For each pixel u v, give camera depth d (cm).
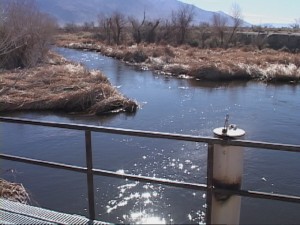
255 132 1404
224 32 5381
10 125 1499
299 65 3008
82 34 7712
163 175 999
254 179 984
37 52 2706
